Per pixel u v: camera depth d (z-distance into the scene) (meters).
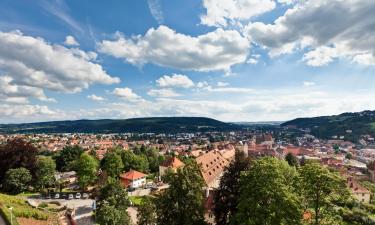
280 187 35.41
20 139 93.19
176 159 116.88
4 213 45.88
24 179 83.94
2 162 86.38
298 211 34.81
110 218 50.78
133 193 90.50
